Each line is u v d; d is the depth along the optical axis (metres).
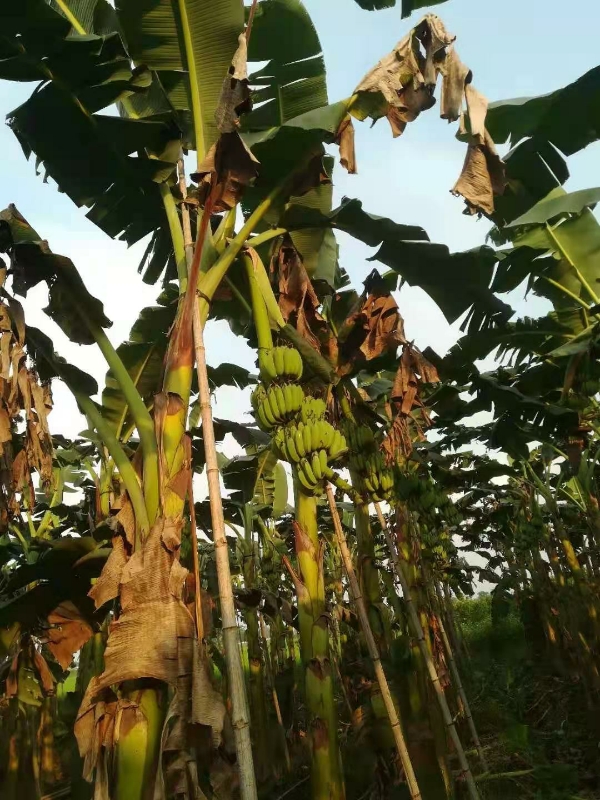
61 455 8.88
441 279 5.25
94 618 4.86
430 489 5.18
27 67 4.09
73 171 4.61
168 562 3.44
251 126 5.27
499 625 17.00
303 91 5.18
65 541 4.60
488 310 5.70
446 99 4.21
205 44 4.53
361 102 4.37
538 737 7.94
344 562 3.88
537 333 6.91
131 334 6.23
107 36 4.03
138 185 4.68
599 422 8.74
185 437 3.72
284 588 13.36
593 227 6.42
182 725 3.20
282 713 8.48
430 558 5.47
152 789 3.21
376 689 4.87
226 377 7.91
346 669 5.62
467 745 7.86
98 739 3.28
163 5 4.38
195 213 4.95
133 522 3.64
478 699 9.56
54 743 8.88
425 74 4.25
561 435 8.16
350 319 4.93
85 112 4.32
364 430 4.69
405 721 4.78
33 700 4.81
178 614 3.35
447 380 7.34
